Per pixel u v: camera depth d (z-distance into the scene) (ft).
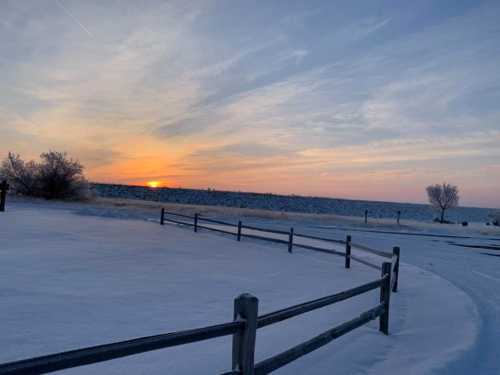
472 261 50.34
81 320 17.84
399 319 21.81
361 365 14.84
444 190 176.65
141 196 290.97
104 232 56.13
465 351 16.72
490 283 35.01
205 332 8.74
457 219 261.85
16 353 13.85
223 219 102.53
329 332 13.50
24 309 18.97
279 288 27.48
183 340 8.29
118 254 38.01
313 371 14.06
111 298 21.98
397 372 14.33
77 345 14.85
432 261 48.49
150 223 78.02
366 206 391.86
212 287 26.40
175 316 19.25
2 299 20.43
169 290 24.75
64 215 79.15
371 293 28.04
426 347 17.29
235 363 9.73
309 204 349.61
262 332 18.01
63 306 19.85
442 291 29.81
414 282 33.30
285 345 16.34
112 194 283.59
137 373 12.96
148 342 7.69
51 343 14.93
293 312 11.58
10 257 32.65
